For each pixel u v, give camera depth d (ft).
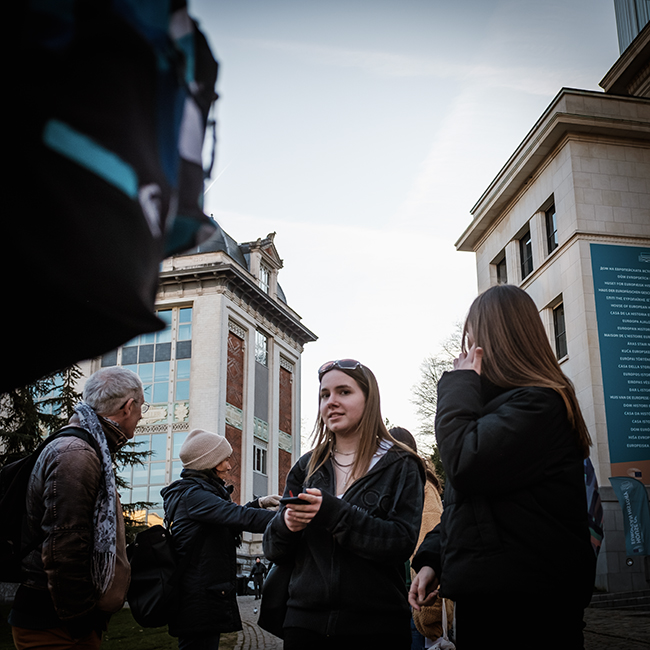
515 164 80.28
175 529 11.73
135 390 9.98
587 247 68.90
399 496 8.05
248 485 128.77
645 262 69.15
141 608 11.03
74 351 2.60
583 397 65.92
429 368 128.88
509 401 6.16
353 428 8.73
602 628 32.48
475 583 5.69
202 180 2.95
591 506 6.65
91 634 8.63
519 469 5.79
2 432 52.95
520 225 83.05
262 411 141.59
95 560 8.36
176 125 2.67
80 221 2.31
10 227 2.19
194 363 124.88
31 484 8.43
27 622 8.18
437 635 13.92
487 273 91.66
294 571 7.91
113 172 2.36
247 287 133.39
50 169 2.24
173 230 3.04
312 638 7.47
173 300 129.08
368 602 7.49
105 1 2.27
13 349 2.56
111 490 8.82
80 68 2.26
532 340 6.68
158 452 123.13
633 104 73.97
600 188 70.95
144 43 2.42
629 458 62.80
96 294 2.41
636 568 59.36
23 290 2.37
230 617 11.59
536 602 5.58
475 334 7.00
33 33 2.14
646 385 65.31
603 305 67.31
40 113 2.20
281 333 152.97
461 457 5.86
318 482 8.68
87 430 8.99
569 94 73.61
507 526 5.75
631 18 99.25
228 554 11.97
